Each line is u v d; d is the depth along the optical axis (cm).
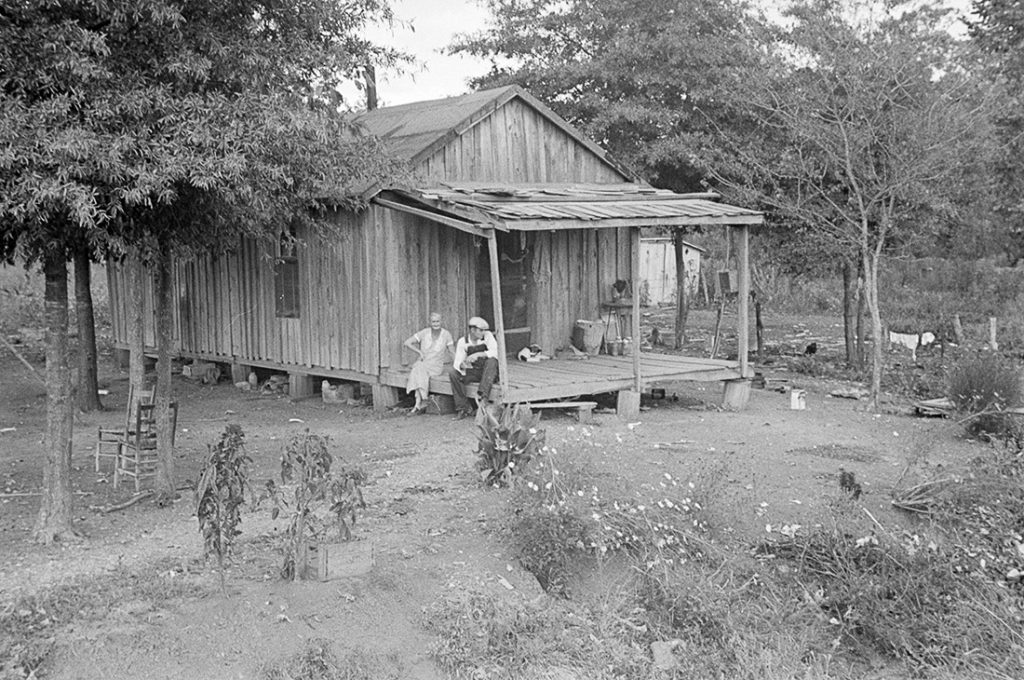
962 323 2530
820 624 745
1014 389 1287
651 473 1026
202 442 1240
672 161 1944
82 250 823
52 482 818
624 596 753
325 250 1527
